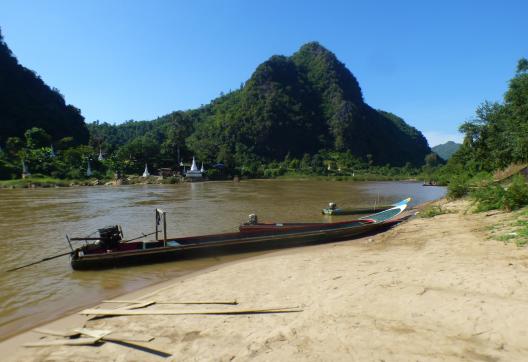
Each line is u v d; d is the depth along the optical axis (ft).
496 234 37.63
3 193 159.84
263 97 637.30
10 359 19.44
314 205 104.22
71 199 127.13
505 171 108.68
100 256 38.37
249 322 21.56
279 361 16.65
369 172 475.31
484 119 131.34
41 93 433.07
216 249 43.98
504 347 16.19
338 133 625.41
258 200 122.21
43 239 55.31
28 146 312.50
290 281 29.25
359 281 27.17
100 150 351.25
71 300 29.66
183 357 18.07
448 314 19.81
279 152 579.07
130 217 78.84
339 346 17.47
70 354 19.33
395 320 19.75
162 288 30.83
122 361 18.20
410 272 28.02
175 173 333.62
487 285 23.21
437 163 616.39
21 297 30.53
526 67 116.98
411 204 107.65
